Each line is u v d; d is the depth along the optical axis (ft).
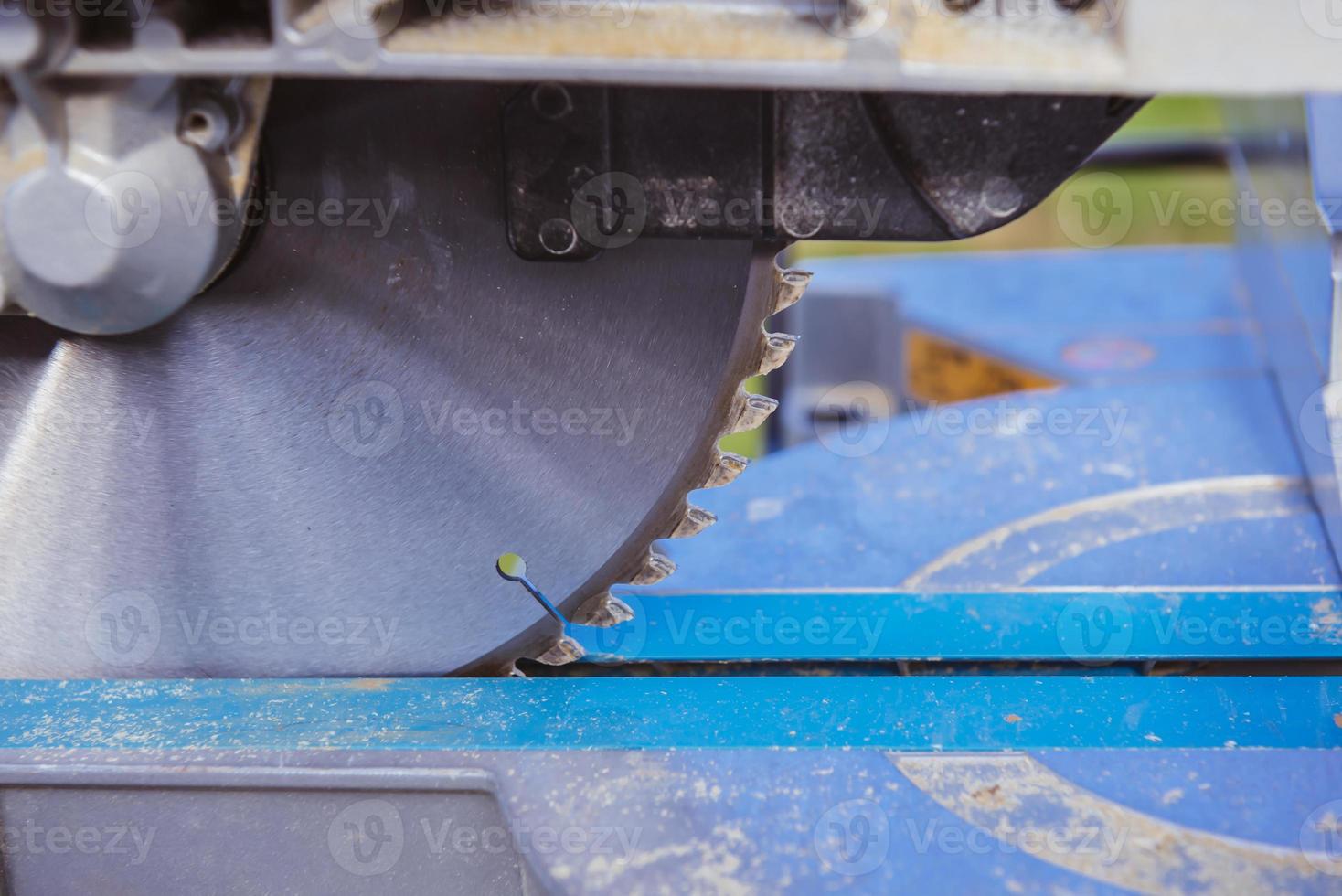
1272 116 6.26
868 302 7.83
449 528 3.47
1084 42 2.34
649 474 3.42
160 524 3.45
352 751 3.03
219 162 2.63
